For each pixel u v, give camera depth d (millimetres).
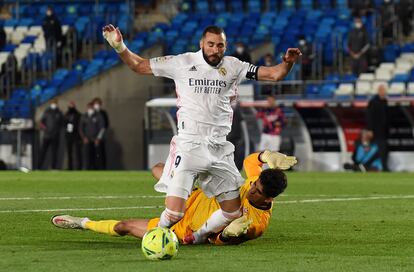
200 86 31875
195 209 32562
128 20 120625
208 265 27531
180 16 125688
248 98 99000
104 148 98688
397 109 93500
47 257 29016
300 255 30109
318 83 105688
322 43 116250
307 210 47250
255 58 114812
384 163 92312
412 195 58312
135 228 32406
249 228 32406
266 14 124812
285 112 95062
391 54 114312
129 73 108125
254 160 33594
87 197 54375
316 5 127688
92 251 30562
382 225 40031
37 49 117562
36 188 62469
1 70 113812
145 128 100500
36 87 111125
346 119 95000
